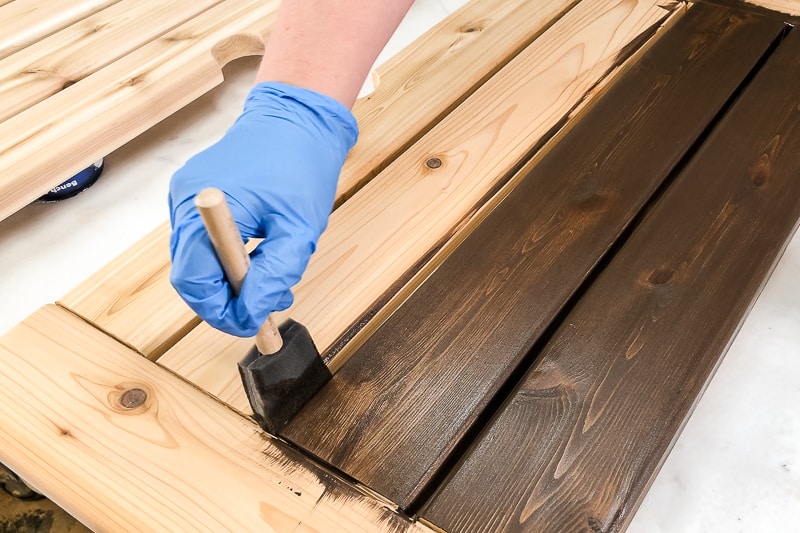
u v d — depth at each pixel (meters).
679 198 1.09
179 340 1.00
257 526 0.79
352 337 0.98
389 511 0.79
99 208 1.75
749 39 1.40
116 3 1.88
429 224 1.11
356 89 0.95
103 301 1.05
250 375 0.80
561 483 0.79
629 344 0.92
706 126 1.23
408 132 1.29
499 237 1.06
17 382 0.94
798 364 1.31
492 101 1.33
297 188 0.83
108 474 0.84
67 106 1.55
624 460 0.81
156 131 1.95
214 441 0.87
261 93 0.92
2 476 1.32
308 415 0.88
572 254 1.03
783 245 1.03
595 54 1.42
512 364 0.91
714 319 0.94
